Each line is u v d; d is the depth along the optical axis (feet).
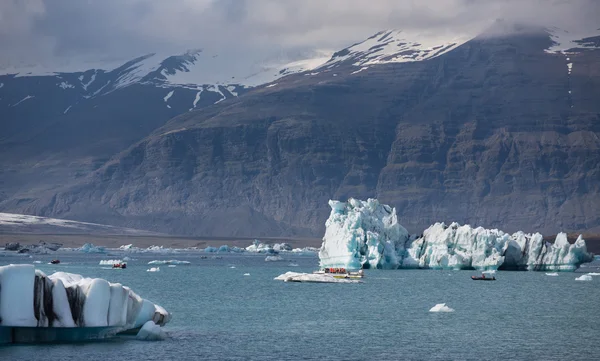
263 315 632.38
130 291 468.34
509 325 584.81
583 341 512.63
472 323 595.88
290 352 463.42
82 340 448.24
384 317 625.82
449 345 494.18
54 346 436.35
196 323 578.66
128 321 466.29
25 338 434.71
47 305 417.69
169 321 581.53
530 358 456.04
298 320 602.44
